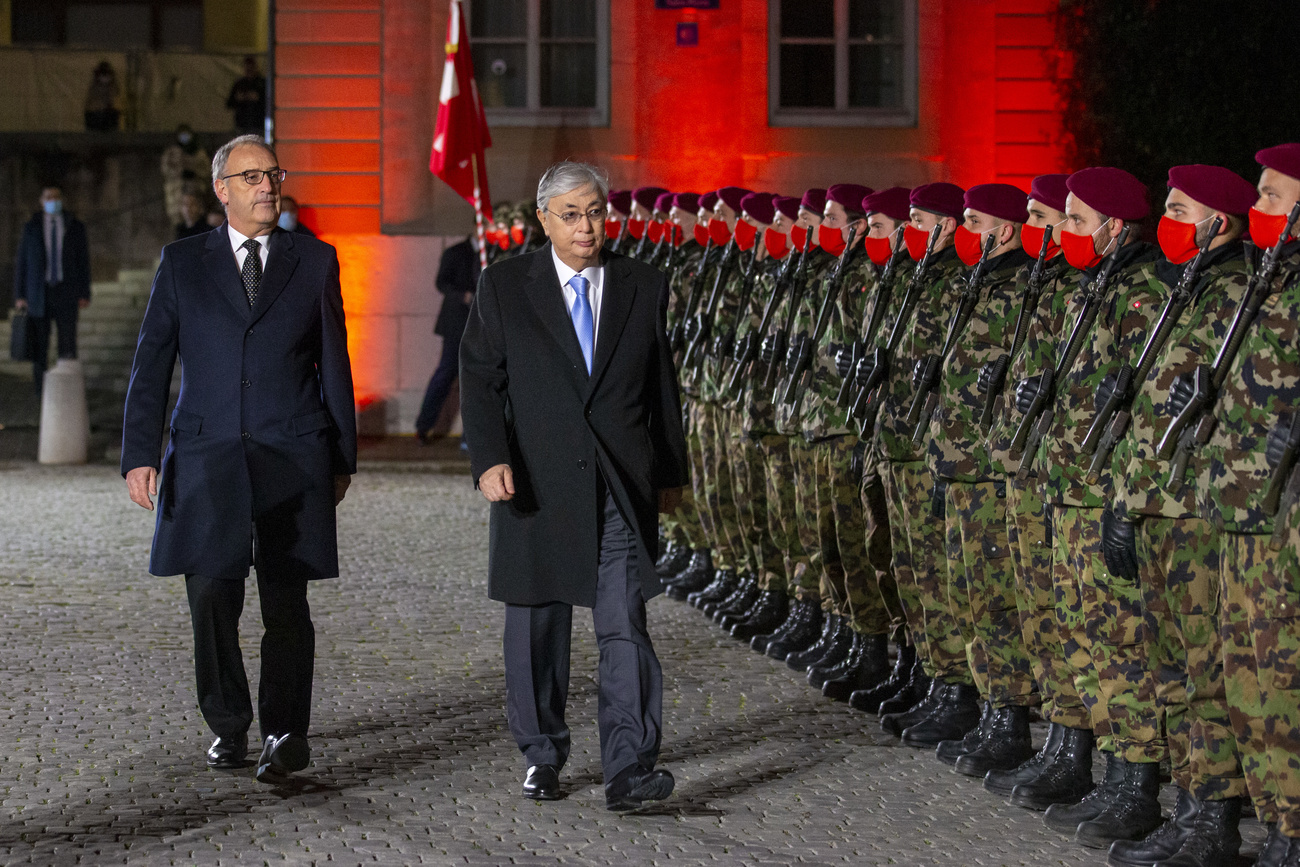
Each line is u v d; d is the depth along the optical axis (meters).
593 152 21.12
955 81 20.81
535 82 21.22
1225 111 17.06
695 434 11.29
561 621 6.85
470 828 6.31
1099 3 18.41
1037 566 6.85
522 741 6.79
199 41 36.19
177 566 6.89
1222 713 5.85
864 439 8.12
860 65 21.11
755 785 7.00
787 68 21.11
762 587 10.30
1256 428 5.39
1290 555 5.31
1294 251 5.36
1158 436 5.81
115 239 26.66
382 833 6.24
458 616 10.73
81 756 7.29
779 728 8.01
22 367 24.91
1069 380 6.40
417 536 14.13
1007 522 7.01
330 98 21.05
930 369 7.52
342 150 21.08
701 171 21.08
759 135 21.05
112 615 10.55
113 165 26.95
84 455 19.55
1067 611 6.52
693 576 11.81
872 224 8.34
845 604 8.98
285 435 6.94
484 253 18.58
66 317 22.30
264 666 7.02
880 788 6.98
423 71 21.00
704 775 7.16
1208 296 5.75
